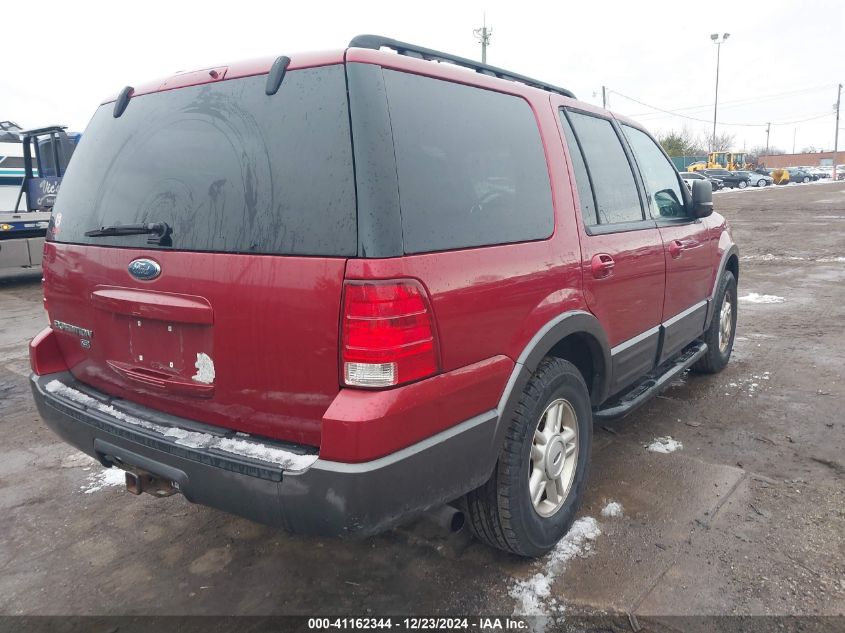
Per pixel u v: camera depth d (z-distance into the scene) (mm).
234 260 2150
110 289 2541
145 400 2566
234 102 2283
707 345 4898
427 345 2070
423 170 2158
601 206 3205
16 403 5141
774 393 4832
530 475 2746
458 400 2209
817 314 7516
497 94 2660
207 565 2896
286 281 2043
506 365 2436
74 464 3992
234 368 2213
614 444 3986
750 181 45531
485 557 2863
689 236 4148
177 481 2264
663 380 3922
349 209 1975
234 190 2207
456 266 2188
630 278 3332
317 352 2020
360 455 1938
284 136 2129
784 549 2855
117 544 3088
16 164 13820
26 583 2809
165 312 2328
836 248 13500
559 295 2725
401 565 2832
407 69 2230
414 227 2068
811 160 93562
